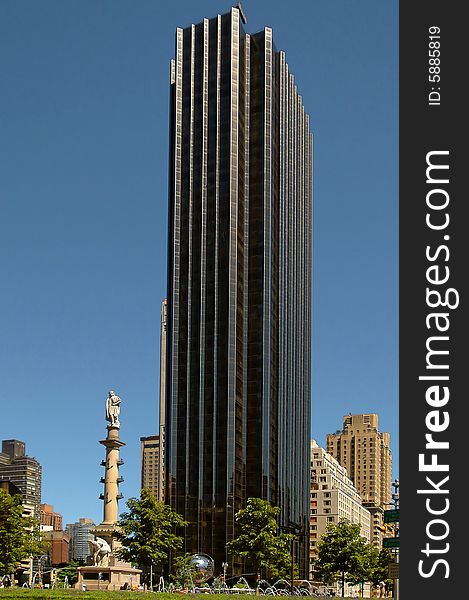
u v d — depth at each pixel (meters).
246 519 139.50
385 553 177.38
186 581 141.75
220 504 198.75
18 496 115.50
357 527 153.38
